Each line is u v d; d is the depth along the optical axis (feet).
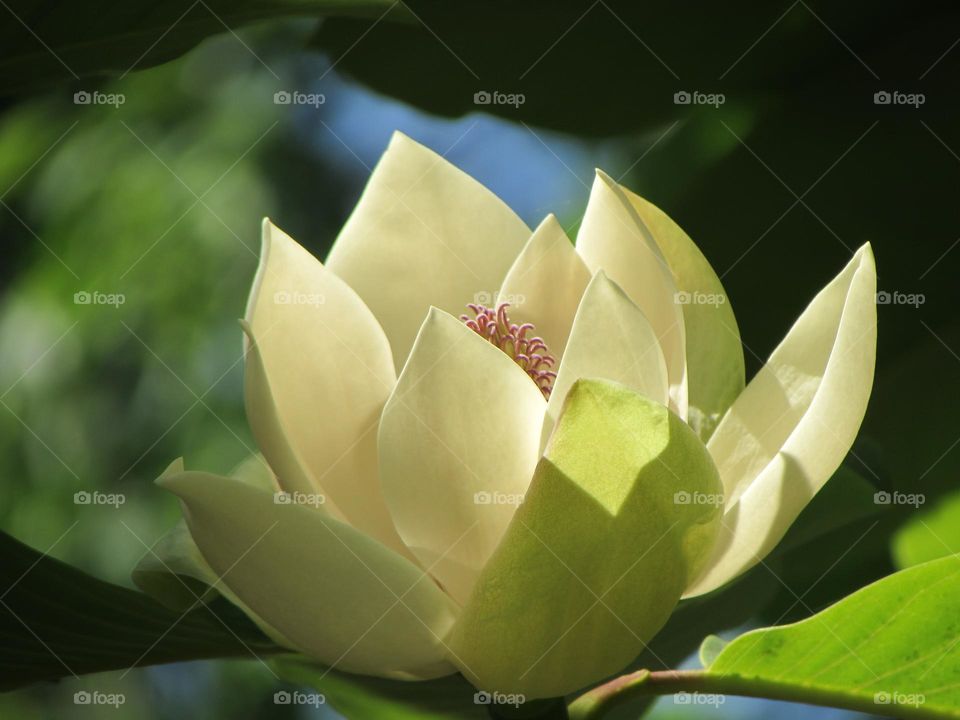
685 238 1.59
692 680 1.41
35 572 1.47
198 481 1.28
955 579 1.33
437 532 1.39
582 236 1.59
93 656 1.55
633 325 1.36
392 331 1.61
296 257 1.46
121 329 3.39
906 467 1.68
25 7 1.53
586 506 1.29
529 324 1.58
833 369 1.37
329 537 1.30
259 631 1.51
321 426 1.47
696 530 1.34
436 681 1.63
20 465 3.33
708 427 1.57
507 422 1.37
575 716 1.42
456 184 1.64
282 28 2.78
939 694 1.38
